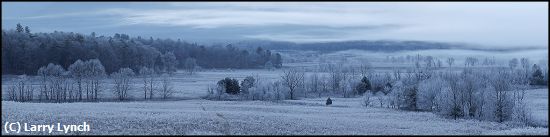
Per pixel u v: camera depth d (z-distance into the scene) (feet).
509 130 194.29
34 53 429.38
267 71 578.66
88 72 403.13
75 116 186.29
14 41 421.59
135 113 204.95
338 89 430.61
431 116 254.47
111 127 163.84
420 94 299.38
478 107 254.47
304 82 429.38
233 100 349.82
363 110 279.49
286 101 351.05
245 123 182.80
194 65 573.74
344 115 246.68
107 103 269.44
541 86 415.23
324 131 170.50
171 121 180.24
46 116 184.03
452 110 254.68
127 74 434.30
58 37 463.83
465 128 200.75
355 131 172.96
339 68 542.57
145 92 352.08
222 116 202.39
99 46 479.82
